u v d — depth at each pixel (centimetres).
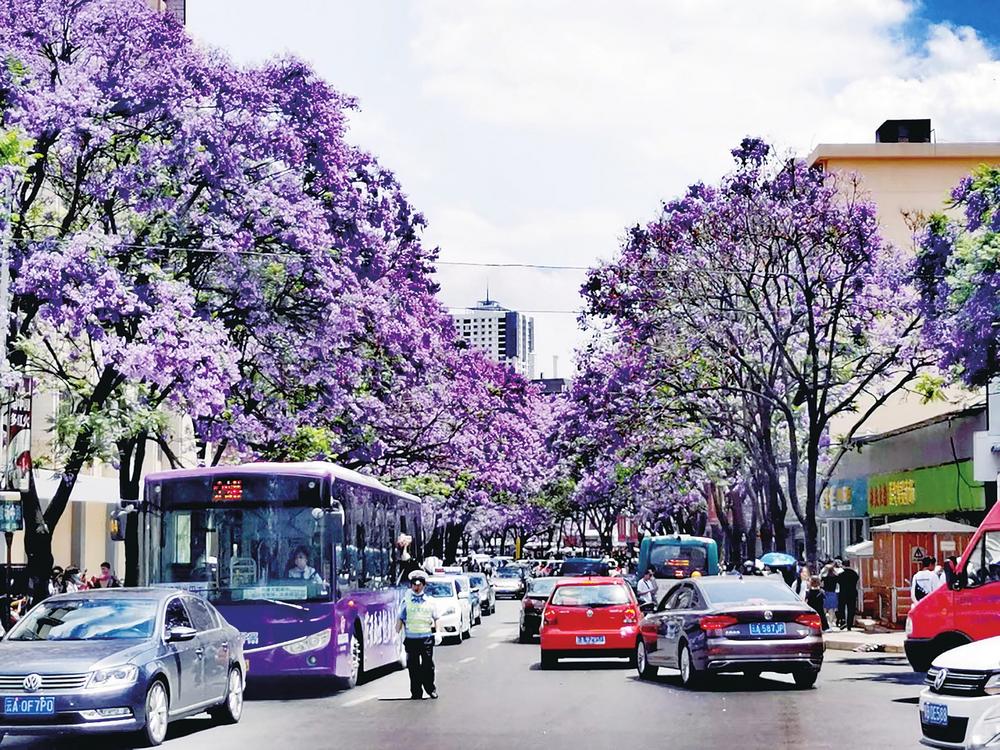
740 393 4769
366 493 2827
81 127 2895
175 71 3136
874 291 4359
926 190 7381
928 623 2144
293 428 3859
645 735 1762
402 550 3023
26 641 1817
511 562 10788
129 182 3056
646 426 5122
